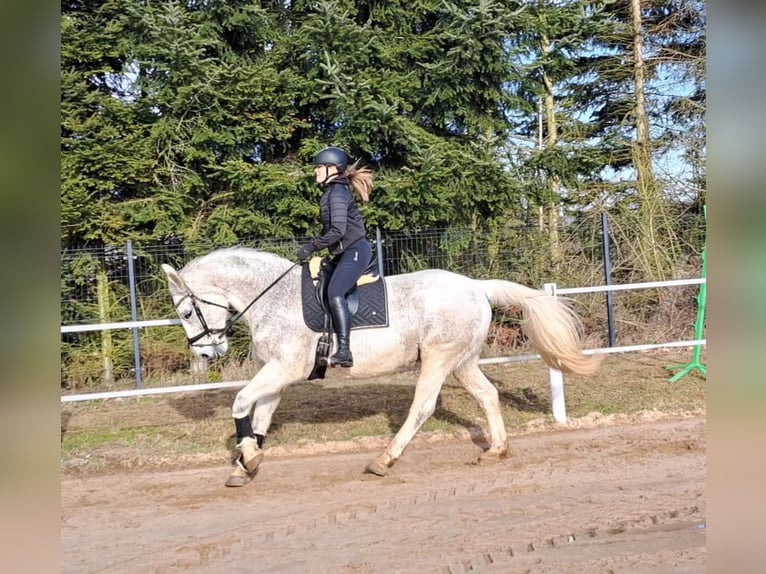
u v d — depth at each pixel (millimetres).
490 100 10898
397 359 4926
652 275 10953
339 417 6613
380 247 9102
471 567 3395
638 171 12281
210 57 10117
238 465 4879
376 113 9367
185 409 7227
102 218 9000
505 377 8164
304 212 9406
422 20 11203
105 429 6496
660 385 7465
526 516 4070
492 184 9898
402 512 4207
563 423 6266
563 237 10867
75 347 8914
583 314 10414
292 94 10031
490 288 5375
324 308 4715
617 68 13047
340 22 9758
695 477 4707
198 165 10078
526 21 10383
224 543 3820
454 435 5980
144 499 4648
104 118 9516
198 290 4879
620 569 3314
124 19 9219
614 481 4672
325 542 3791
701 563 3359
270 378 4742
